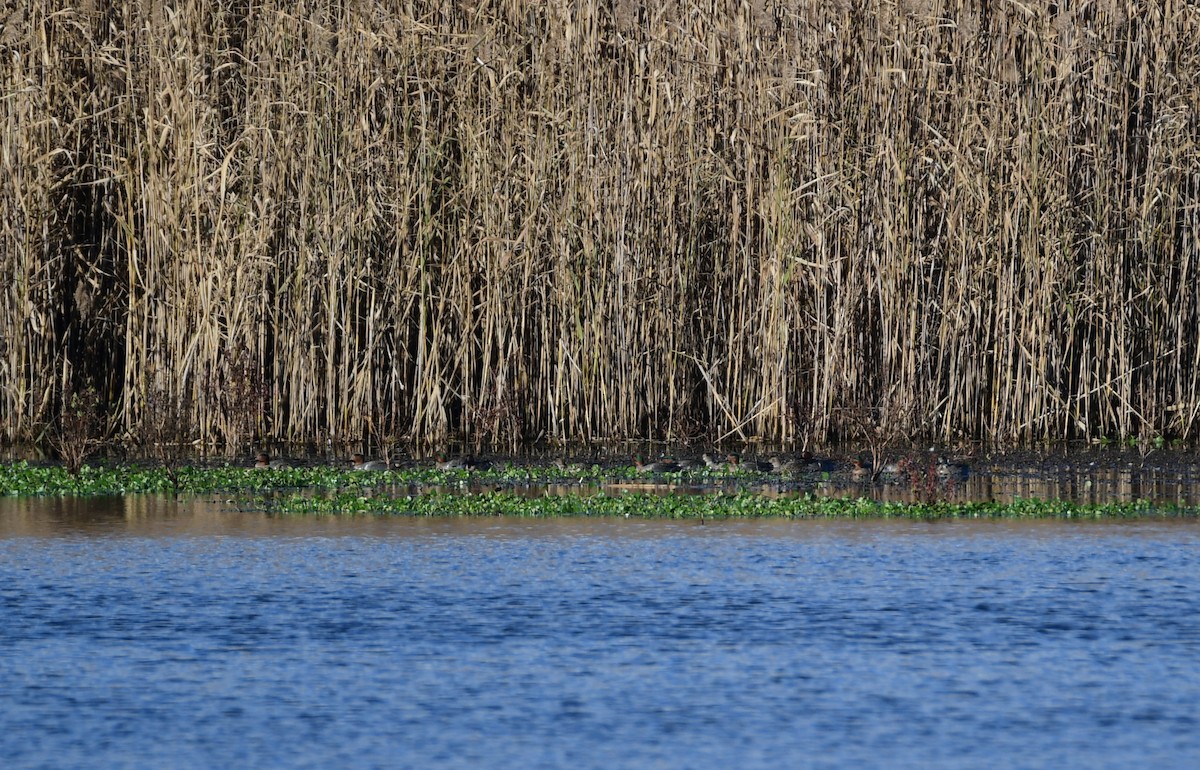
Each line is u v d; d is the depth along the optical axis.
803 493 79.50
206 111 92.88
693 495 77.88
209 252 93.38
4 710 43.19
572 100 94.12
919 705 43.44
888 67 94.38
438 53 94.38
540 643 49.91
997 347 94.44
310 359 94.38
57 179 94.81
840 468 87.56
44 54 93.25
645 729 41.44
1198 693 44.53
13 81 93.31
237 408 91.75
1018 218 94.19
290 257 94.44
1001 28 94.81
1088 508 73.38
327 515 73.12
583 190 94.25
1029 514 72.81
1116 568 60.78
